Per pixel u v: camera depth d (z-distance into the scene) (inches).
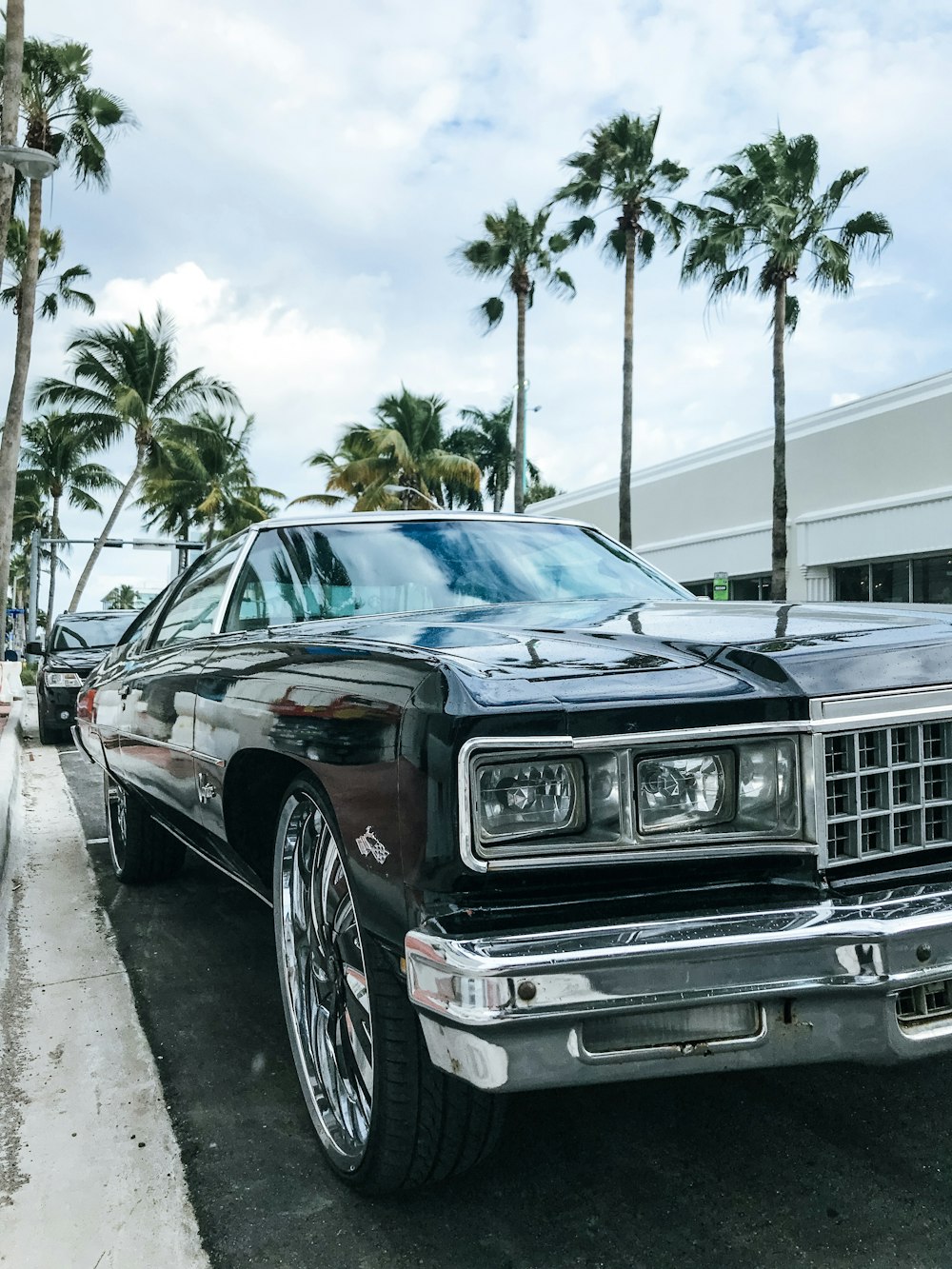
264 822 100.1
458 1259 72.7
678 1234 74.9
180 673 117.6
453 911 61.7
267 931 152.5
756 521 861.2
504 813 62.1
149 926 156.0
